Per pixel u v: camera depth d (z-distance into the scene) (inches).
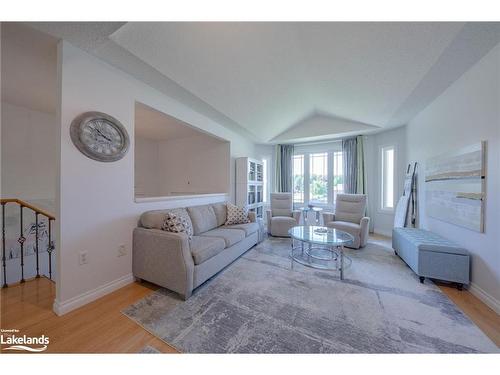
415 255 88.0
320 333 56.1
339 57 90.2
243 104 123.1
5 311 64.6
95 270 73.1
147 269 80.9
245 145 189.5
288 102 137.7
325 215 154.9
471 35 65.1
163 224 83.6
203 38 72.7
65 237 64.9
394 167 163.5
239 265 104.5
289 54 92.8
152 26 62.7
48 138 123.2
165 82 90.6
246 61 89.7
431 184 113.6
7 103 109.5
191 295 75.5
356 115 150.0
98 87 73.2
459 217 87.0
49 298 71.9
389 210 166.9
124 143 81.5
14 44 63.8
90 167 71.6
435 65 81.5
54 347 50.9
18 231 111.8
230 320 61.4
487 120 74.0
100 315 63.4
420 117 129.2
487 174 73.6
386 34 71.5
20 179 113.6
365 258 115.1
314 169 208.7
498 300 67.5
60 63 63.6
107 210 77.1
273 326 58.8
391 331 57.0
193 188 180.5
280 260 111.7
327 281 87.2
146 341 53.1
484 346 51.8
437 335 55.5
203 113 127.6
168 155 193.5
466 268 78.7
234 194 171.2
